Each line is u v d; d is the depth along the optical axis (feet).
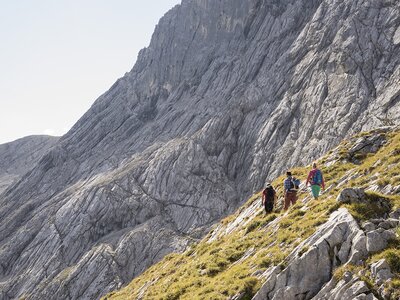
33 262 442.91
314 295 54.49
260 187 405.80
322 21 494.59
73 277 385.29
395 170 84.43
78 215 477.36
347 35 446.19
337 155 120.37
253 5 633.20
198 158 485.15
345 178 98.63
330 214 70.95
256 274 66.28
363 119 363.15
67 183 610.24
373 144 117.80
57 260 430.20
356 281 50.85
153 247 385.91
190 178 467.93
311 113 417.49
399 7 431.02
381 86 381.40
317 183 92.68
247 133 473.26
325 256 57.41
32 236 485.15
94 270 382.01
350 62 420.77
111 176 532.32
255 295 59.77
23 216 563.89
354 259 54.39
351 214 62.18
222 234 125.39
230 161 469.16
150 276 123.65
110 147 649.61
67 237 453.58
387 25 426.92
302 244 63.21
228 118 503.20
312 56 472.85
